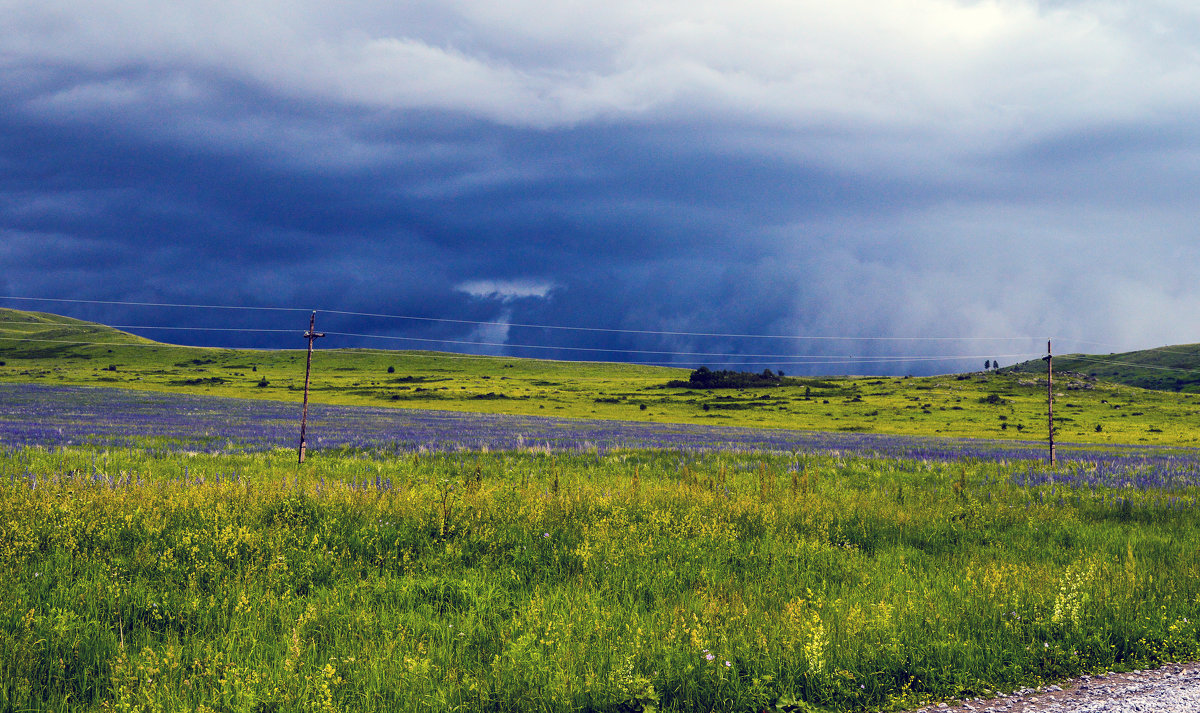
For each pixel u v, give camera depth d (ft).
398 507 37.99
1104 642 22.63
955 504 51.11
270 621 22.31
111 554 28.14
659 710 17.49
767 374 598.34
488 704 17.29
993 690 19.76
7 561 25.95
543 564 30.50
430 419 202.39
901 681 19.95
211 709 15.90
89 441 89.45
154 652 18.85
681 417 358.23
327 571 28.09
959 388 524.93
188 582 25.17
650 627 22.07
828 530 39.60
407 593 25.57
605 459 86.33
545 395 465.06
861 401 445.37
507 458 84.38
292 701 16.65
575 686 17.95
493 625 22.90
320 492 41.29
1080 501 56.08
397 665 18.62
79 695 17.44
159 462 70.08
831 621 22.99
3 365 648.79
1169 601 26.81
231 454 82.17
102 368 635.66
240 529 29.68
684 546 33.71
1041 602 25.14
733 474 72.69
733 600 24.91
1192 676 20.74
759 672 19.54
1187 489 65.82
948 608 25.32
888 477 75.61
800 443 139.03
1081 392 499.51
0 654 18.22
